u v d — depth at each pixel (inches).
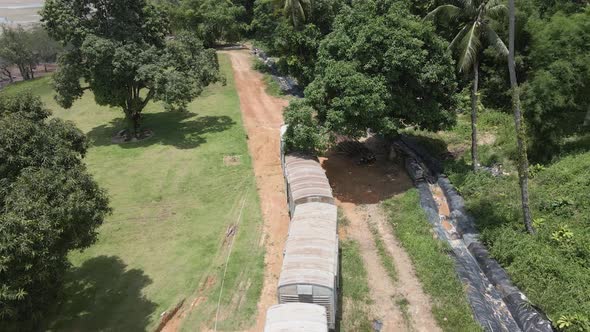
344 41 1117.1
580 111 1289.4
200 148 1409.9
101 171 1279.5
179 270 853.8
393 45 1044.5
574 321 636.1
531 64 1304.1
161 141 1482.5
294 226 796.6
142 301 774.5
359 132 1101.7
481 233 886.4
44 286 653.3
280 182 1182.9
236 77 2219.5
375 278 811.4
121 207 1085.8
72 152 721.6
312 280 658.2
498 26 1355.8
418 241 886.4
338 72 1057.5
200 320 735.7
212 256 892.0
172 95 1369.3
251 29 3154.5
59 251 637.3
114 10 1446.9
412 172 1147.9
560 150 1113.4
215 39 3006.9
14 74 2989.7
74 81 1414.9
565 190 938.1
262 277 826.2
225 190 1154.0
